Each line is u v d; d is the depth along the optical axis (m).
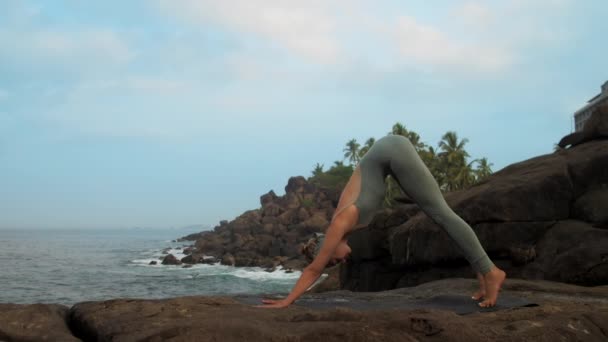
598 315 4.26
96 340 3.73
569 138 16.47
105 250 85.50
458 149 50.38
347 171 86.19
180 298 4.74
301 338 3.18
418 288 7.60
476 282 7.80
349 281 20.22
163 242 133.62
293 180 88.94
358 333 3.20
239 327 3.23
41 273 41.47
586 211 13.23
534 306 5.14
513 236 13.77
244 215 80.00
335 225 4.90
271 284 37.41
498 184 14.71
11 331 3.80
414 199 5.36
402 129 52.84
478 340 3.38
